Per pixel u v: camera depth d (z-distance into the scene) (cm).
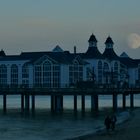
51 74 13350
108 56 16262
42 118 9319
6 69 14075
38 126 7831
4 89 11381
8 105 14512
